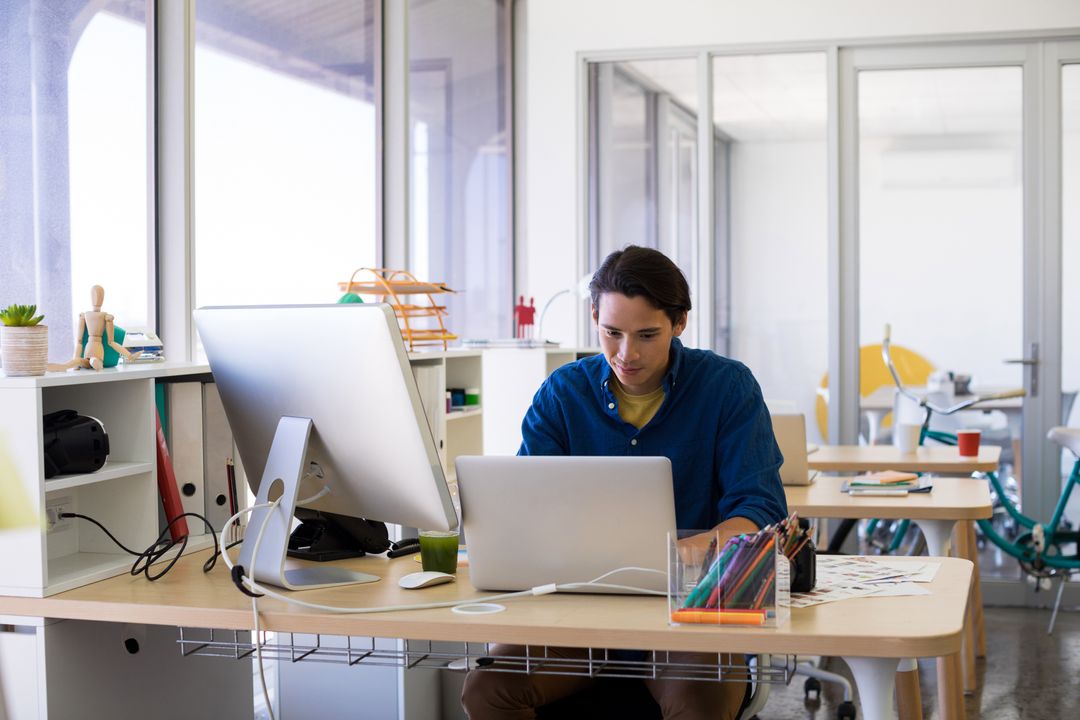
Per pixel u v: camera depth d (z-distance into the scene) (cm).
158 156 307
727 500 212
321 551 220
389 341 182
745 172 535
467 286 519
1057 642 452
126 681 218
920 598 180
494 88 548
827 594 183
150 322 304
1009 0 504
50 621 199
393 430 186
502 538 187
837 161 525
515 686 195
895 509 312
